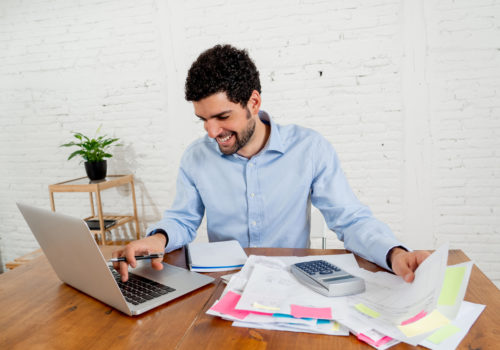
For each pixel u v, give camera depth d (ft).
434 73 7.01
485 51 6.77
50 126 8.89
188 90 2.93
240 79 2.92
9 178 9.32
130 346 1.88
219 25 7.78
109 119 8.58
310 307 2.10
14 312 2.32
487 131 6.95
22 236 9.46
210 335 1.94
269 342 1.86
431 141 7.18
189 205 3.99
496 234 7.15
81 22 8.38
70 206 9.08
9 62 8.85
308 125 7.68
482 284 2.40
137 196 8.73
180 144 8.36
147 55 8.20
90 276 2.28
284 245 3.92
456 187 7.20
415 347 1.77
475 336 1.82
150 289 2.48
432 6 6.85
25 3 8.55
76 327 2.10
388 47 7.14
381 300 2.16
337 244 7.87
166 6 7.95
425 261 2.24
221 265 2.87
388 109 7.30
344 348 1.79
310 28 7.41
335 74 7.43
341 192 3.69
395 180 7.43
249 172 3.81
